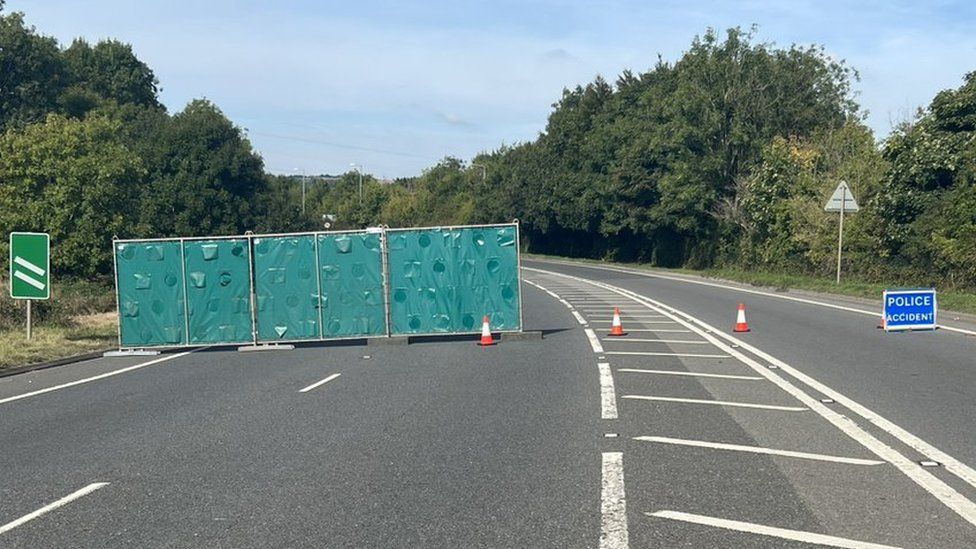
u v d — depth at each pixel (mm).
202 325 18062
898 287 25703
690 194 47406
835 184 33375
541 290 34844
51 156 33188
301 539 5715
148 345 18016
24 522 6258
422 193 115312
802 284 30297
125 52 86312
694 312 23203
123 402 11641
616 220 62094
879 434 8422
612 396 10820
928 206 27609
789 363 13414
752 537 5562
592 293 32406
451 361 14859
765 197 39250
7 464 8125
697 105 46969
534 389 11547
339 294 18078
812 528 5723
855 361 13469
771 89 48031
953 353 14125
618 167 59688
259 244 18062
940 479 6836
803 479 6910
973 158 25859
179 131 64750
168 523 6137
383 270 18031
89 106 68875
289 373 14062
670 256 55844
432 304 18062
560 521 5949
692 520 5914
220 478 7352
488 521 5988
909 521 5844
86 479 7461
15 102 64875
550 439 8477
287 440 8789
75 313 27375
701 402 10312
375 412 10188
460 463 7617
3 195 32438
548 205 75312
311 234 18062
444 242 18031
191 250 18016
